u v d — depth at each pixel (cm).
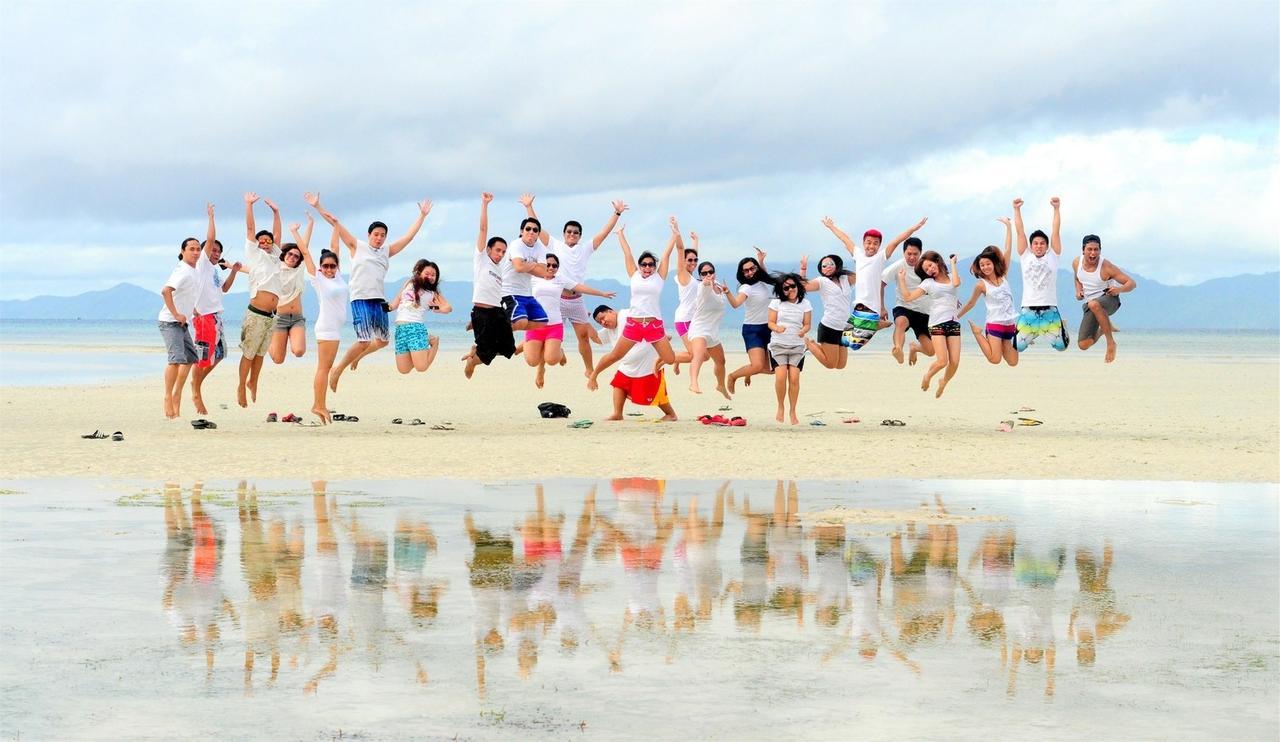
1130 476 1174
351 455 1288
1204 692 470
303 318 1781
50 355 4656
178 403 1738
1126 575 688
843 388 2809
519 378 3122
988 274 1695
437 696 459
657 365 1756
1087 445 1466
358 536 796
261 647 525
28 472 1134
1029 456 1336
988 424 1833
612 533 817
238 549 746
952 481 1123
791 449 1382
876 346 6844
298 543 768
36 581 652
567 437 1509
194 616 577
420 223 1703
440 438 1488
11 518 860
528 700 455
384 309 1700
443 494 1005
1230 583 668
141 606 596
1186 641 546
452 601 613
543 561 718
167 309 1686
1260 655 522
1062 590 648
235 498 971
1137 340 10925
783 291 1728
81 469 1158
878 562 723
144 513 887
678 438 1503
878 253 1733
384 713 438
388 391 2552
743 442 1456
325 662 503
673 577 677
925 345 1755
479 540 786
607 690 468
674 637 547
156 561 707
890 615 591
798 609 602
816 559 732
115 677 480
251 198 1719
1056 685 478
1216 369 4006
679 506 945
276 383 2786
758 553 749
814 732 421
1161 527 856
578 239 1775
